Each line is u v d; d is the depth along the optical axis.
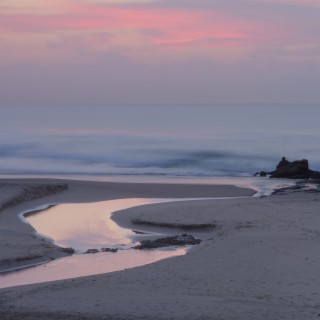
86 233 43.34
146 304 23.92
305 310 22.83
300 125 166.88
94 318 22.16
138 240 41.25
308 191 62.34
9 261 34.12
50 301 24.78
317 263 31.61
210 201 55.88
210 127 160.88
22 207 52.50
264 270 30.39
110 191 62.06
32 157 97.75
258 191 64.44
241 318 21.81
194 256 34.09
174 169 86.12
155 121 191.62
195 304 23.81
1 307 23.95
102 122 185.50
